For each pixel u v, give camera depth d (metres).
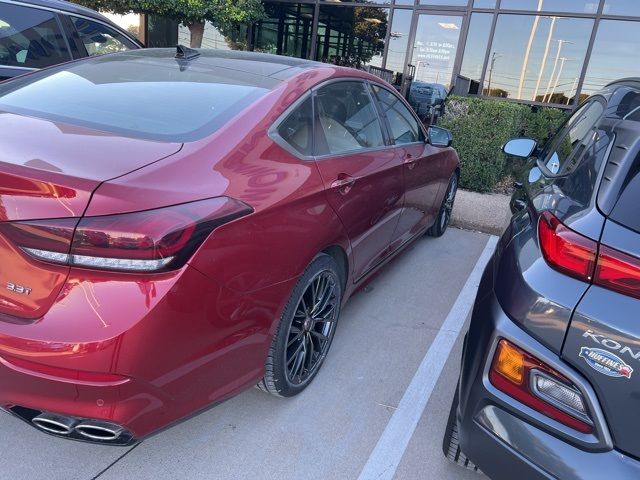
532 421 1.64
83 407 1.73
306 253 2.38
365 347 3.27
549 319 1.59
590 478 1.52
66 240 1.66
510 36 10.23
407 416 2.69
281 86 2.63
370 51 11.27
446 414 2.73
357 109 3.28
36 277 1.73
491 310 1.81
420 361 3.18
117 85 2.57
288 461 2.34
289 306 2.40
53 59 5.04
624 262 1.50
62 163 1.81
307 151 2.62
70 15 5.20
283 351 2.44
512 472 1.69
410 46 10.93
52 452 2.28
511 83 10.46
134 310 1.68
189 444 2.39
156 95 2.46
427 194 4.37
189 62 2.89
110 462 2.25
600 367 1.51
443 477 2.32
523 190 2.93
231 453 2.36
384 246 3.59
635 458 1.49
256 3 10.09
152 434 1.88
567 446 1.58
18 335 1.70
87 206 1.67
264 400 2.71
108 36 5.59
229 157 2.13
